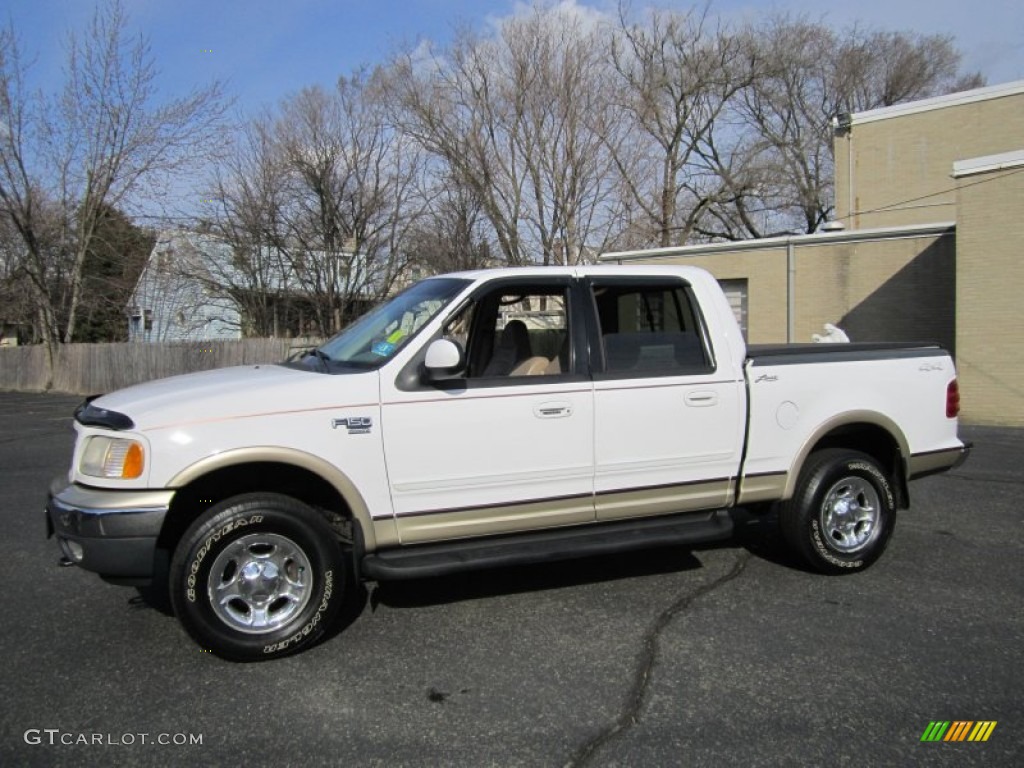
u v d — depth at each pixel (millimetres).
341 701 3389
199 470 3646
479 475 4141
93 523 3572
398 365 4043
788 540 4969
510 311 4840
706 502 4676
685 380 4559
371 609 4465
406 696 3426
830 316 16844
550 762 2908
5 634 4145
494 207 24484
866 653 3793
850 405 4980
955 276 14164
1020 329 12367
